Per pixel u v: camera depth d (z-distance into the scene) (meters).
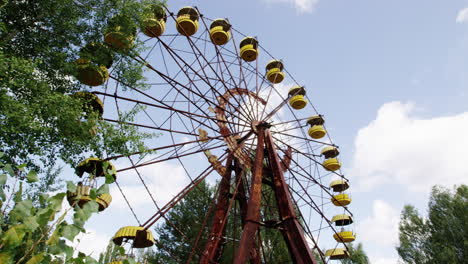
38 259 2.83
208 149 19.81
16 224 2.80
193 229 31.09
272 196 28.27
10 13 10.73
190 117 19.84
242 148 21.83
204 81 20.61
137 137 11.84
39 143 10.76
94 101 14.30
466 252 34.88
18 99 9.71
